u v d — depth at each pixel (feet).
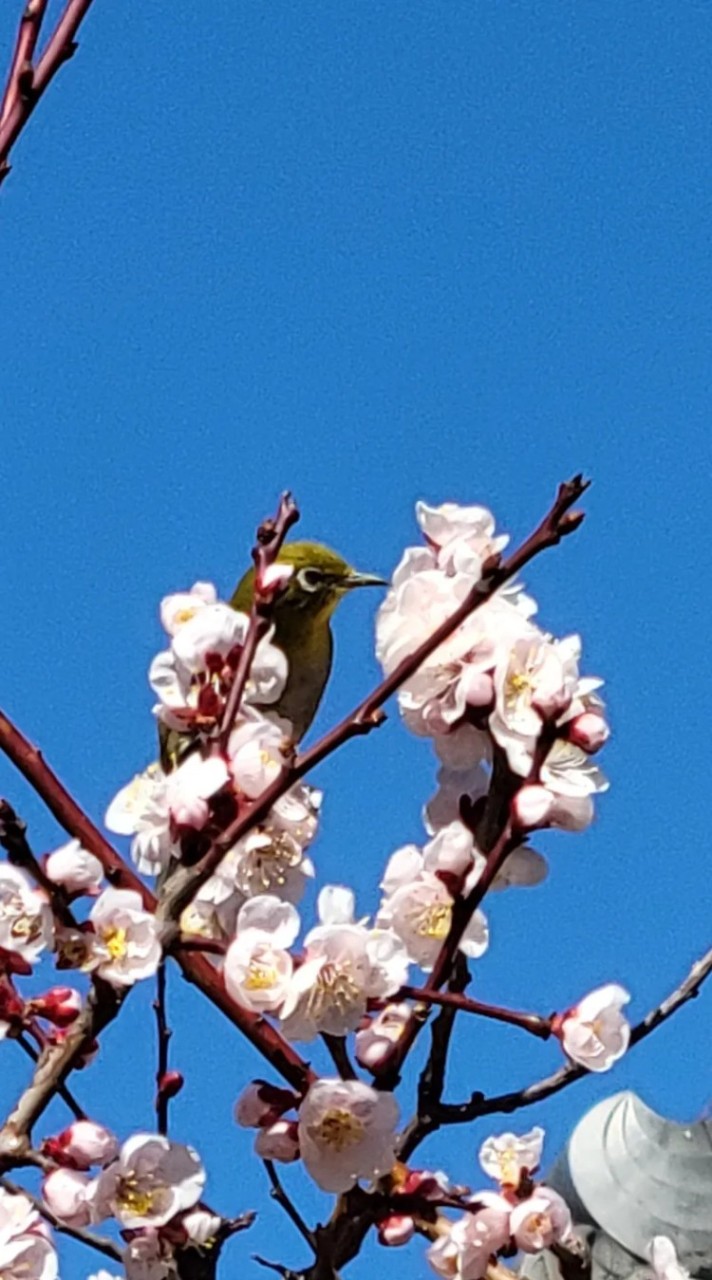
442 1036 11.36
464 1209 11.94
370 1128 11.12
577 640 12.03
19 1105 11.10
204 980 11.76
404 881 11.93
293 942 11.16
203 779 11.55
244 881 12.35
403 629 12.01
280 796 11.24
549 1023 11.35
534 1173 12.34
